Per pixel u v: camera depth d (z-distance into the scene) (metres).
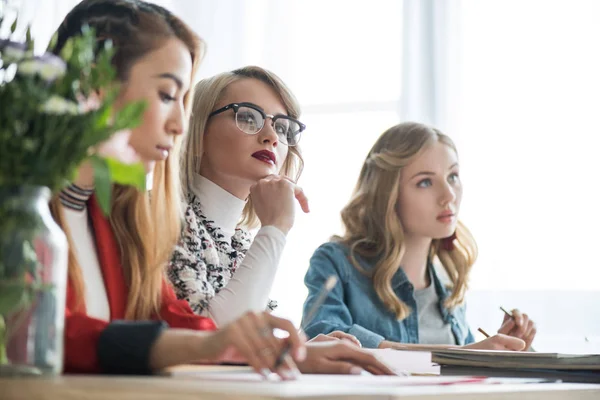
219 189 2.01
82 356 1.09
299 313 3.50
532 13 3.44
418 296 2.57
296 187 1.89
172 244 1.46
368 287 2.53
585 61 3.37
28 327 0.93
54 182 0.95
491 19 3.48
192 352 1.05
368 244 2.58
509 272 3.35
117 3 1.30
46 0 3.84
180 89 1.31
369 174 2.64
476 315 3.34
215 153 2.02
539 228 3.35
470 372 1.46
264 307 1.72
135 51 1.27
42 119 0.94
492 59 3.47
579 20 3.39
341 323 2.42
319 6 3.68
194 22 3.80
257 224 2.21
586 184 3.33
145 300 1.40
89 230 1.33
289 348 1.01
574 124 3.36
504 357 1.44
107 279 1.34
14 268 0.92
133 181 1.03
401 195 2.57
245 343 1.01
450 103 3.46
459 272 2.66
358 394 0.84
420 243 2.59
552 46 3.41
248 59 3.76
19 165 0.93
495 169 3.42
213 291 1.79
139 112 0.98
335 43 3.65
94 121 0.96
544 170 3.37
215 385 0.87
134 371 1.08
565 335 3.28
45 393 0.87
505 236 3.37
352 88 3.62
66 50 1.02
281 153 2.07
